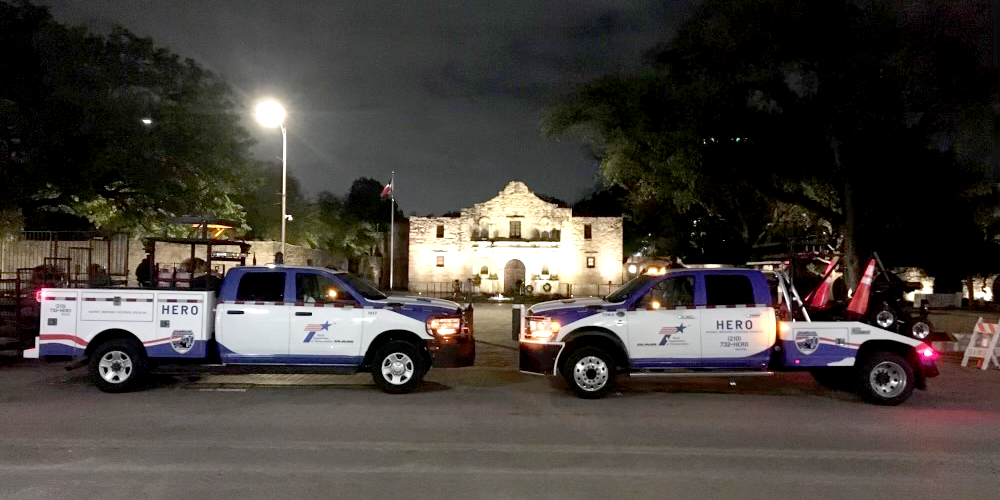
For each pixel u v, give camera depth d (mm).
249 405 9805
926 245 28031
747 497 5898
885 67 17500
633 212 45188
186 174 28422
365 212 61938
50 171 25344
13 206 24891
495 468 6719
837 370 10586
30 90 24875
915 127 18375
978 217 28047
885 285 11633
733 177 19672
